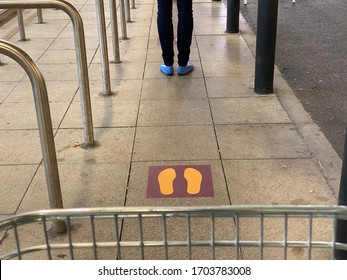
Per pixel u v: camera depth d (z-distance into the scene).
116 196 3.13
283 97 4.66
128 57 5.96
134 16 8.11
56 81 5.22
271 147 3.70
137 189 3.20
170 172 3.38
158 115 4.31
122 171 3.42
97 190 3.20
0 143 3.88
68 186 3.25
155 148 3.73
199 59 5.80
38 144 3.85
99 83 5.13
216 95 4.72
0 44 2.43
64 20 8.03
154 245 1.55
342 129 4.09
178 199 3.08
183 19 4.96
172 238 2.68
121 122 4.19
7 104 4.65
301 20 7.90
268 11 4.41
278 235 2.67
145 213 1.49
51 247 1.59
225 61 5.71
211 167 3.43
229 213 1.47
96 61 5.86
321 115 4.36
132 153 3.66
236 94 4.73
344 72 5.50
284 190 3.13
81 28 3.47
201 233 2.71
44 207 3.04
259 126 4.05
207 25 7.32
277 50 6.34
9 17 8.23
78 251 2.58
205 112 4.34
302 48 6.41
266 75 4.64
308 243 1.52
